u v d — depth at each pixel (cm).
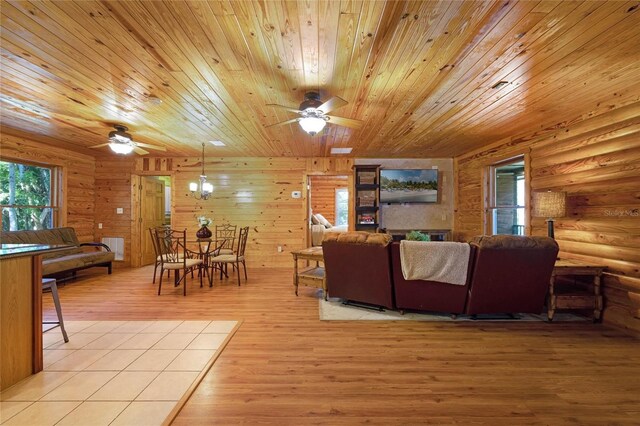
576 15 179
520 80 265
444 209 639
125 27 193
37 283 218
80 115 361
